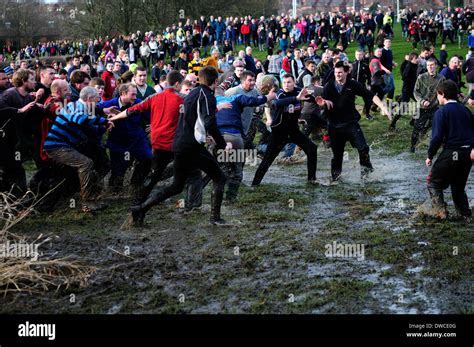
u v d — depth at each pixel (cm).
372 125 1489
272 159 910
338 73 889
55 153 776
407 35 3788
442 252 602
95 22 4128
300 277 555
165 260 608
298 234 679
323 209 781
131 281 558
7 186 808
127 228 718
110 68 1275
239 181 822
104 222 749
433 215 716
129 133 852
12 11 5447
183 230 707
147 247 650
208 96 673
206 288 536
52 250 648
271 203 818
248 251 627
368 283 533
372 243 639
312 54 2112
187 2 4309
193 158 689
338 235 671
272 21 3572
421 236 657
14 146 813
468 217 711
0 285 545
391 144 1239
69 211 797
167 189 708
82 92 782
